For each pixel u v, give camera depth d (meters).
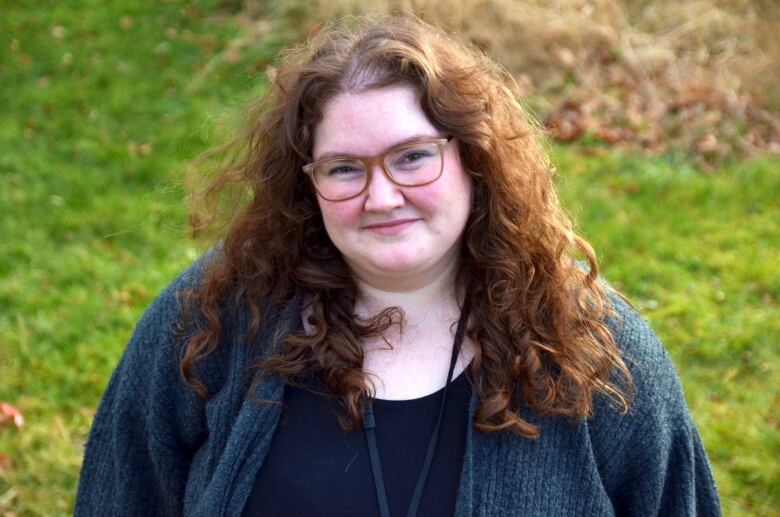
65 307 4.33
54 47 6.83
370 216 1.70
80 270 4.62
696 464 2.03
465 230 1.85
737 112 6.16
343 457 1.77
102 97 6.34
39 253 4.78
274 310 1.87
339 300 1.86
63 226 5.03
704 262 4.74
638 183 5.48
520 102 2.10
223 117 3.89
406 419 1.79
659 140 6.00
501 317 1.80
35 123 6.05
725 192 5.38
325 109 1.69
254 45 6.80
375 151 1.66
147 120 6.12
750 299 4.44
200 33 7.03
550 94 6.38
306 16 6.89
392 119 1.66
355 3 6.60
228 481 1.78
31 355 3.98
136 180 5.54
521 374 1.78
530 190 1.85
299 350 1.80
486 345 1.79
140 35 6.97
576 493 1.81
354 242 1.72
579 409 1.78
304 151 1.77
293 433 1.80
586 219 5.10
